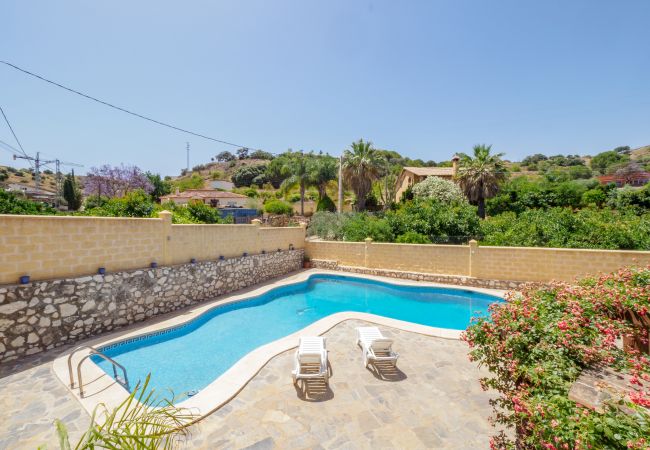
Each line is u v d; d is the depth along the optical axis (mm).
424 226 17859
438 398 5121
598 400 2059
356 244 16562
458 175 29453
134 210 13609
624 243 13016
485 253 13234
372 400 5066
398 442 4086
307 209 41906
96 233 7957
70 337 7281
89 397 5086
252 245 13961
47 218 7000
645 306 3330
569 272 11703
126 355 7473
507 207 30688
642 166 57344
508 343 2979
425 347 7273
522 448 2414
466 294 12828
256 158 100750
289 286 13969
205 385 6277
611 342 2711
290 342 7387
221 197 38406
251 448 3979
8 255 6395
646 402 1820
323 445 4031
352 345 7375
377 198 36312
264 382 5633
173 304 9992
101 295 7953
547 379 2361
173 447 3965
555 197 29531
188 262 10664
